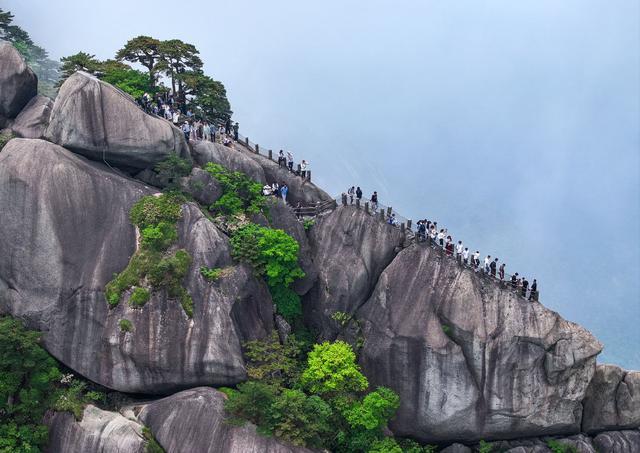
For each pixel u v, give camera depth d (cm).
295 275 4891
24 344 4175
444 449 4906
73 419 4138
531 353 4709
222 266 4647
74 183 4534
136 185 4797
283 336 4897
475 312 4738
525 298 4809
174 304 4400
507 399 4725
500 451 4872
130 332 4312
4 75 5075
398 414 4819
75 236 4459
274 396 4231
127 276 4419
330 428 4459
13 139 4662
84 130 4716
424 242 5000
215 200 5091
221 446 4038
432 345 4722
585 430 5094
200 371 4366
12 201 4431
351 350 4844
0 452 3934
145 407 4238
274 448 4050
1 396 4103
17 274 4403
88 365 4366
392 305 4916
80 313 4378
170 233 4584
